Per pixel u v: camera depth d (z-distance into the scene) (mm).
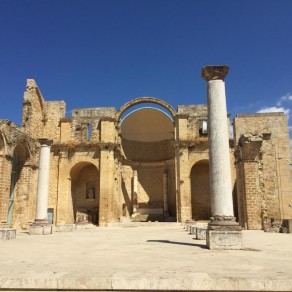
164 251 9453
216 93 11617
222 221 10328
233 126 29734
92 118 38531
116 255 8531
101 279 5168
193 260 7395
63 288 5137
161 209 42219
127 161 43656
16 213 29000
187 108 38094
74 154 37125
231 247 9852
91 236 17969
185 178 35219
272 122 28531
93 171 40188
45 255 8664
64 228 24641
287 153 27875
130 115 44531
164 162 44125
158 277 5238
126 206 42062
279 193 27266
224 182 10820
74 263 7023
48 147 22047
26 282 5203
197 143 36125
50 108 38594
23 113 34344
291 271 5871
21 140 28156
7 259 7809
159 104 38156
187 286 5059
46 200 21094
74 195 39094
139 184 44719
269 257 7949
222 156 11031
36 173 31234
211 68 11828
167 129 45469
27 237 17203
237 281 5051
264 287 5000
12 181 29125
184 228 28562
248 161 23734
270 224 22672
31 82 35344
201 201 38656
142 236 17516
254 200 23203
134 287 5082
